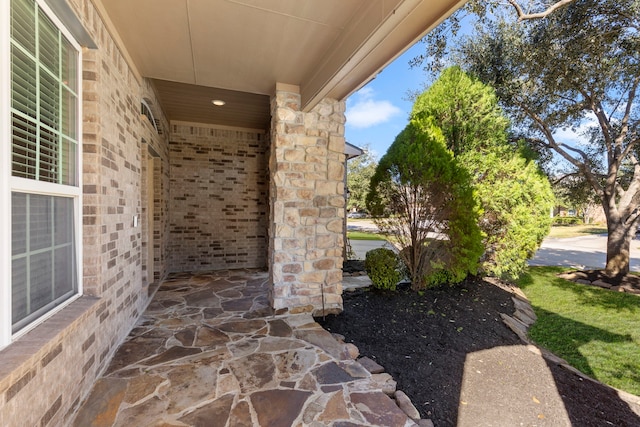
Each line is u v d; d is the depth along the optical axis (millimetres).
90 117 2160
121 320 2871
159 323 3436
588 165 7207
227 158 6617
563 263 9000
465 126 5352
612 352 3609
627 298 5590
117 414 1881
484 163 5293
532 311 4945
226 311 3889
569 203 8594
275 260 3762
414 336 3525
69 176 2008
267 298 4457
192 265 6379
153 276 5125
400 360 2990
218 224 6562
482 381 2805
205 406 1994
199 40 2852
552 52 5484
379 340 3354
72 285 2061
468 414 2359
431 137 4742
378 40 2307
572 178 8336
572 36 5289
